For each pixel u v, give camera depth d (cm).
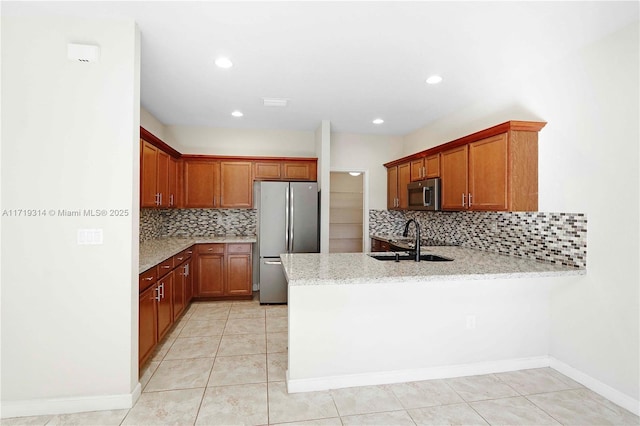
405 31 214
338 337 228
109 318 203
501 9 189
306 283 199
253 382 236
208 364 262
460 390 227
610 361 215
